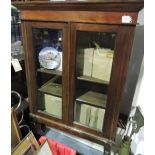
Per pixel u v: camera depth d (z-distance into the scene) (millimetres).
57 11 957
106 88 1191
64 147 1307
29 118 1517
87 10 886
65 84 1158
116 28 874
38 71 1268
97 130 1204
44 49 1202
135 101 1301
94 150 1613
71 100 1192
